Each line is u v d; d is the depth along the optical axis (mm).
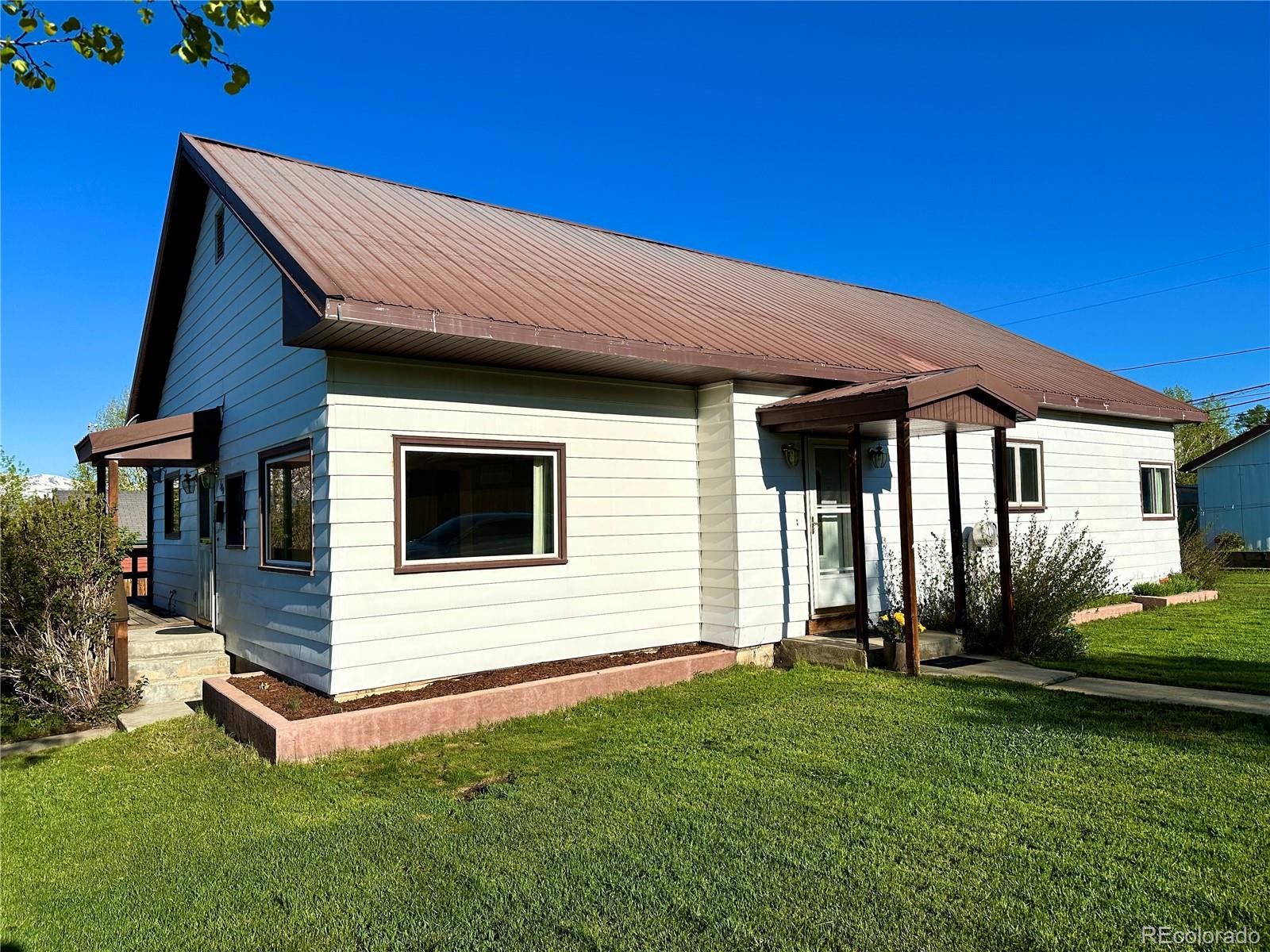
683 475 8742
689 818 4242
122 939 3260
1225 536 21266
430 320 5984
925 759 5051
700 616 8812
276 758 5504
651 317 8094
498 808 4531
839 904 3256
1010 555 8391
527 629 7473
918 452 10539
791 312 11102
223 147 9961
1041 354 15789
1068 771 4719
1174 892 3250
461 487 7195
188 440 9469
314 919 3336
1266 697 6383
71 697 7203
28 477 8055
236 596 8820
